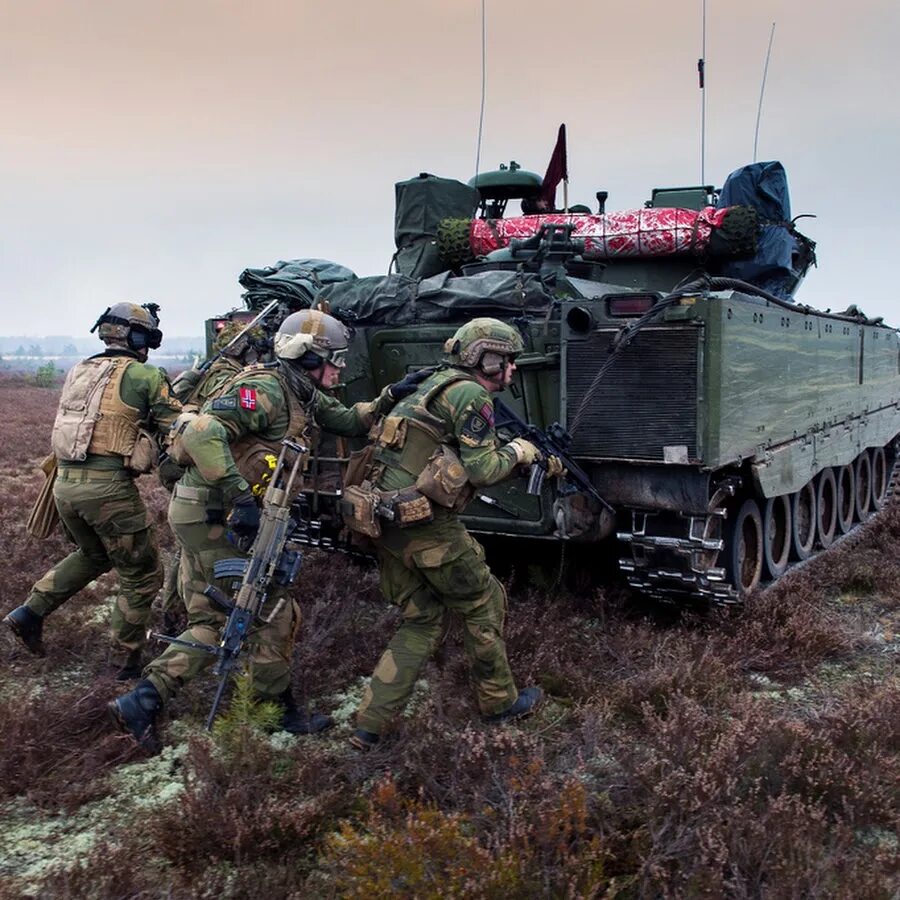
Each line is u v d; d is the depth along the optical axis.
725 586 5.01
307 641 4.78
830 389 6.78
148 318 4.41
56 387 38.19
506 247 6.96
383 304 5.49
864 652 5.08
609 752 3.71
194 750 3.39
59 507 4.30
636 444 4.63
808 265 8.25
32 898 2.80
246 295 6.25
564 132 8.27
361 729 3.72
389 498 3.67
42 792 3.39
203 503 3.72
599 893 2.76
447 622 4.09
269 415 3.78
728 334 4.56
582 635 5.14
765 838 2.88
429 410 3.75
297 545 5.97
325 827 3.20
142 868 2.99
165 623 5.10
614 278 7.31
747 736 3.40
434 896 2.48
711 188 8.41
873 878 2.70
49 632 5.05
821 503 7.21
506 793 3.11
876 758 3.45
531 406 5.08
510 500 5.09
